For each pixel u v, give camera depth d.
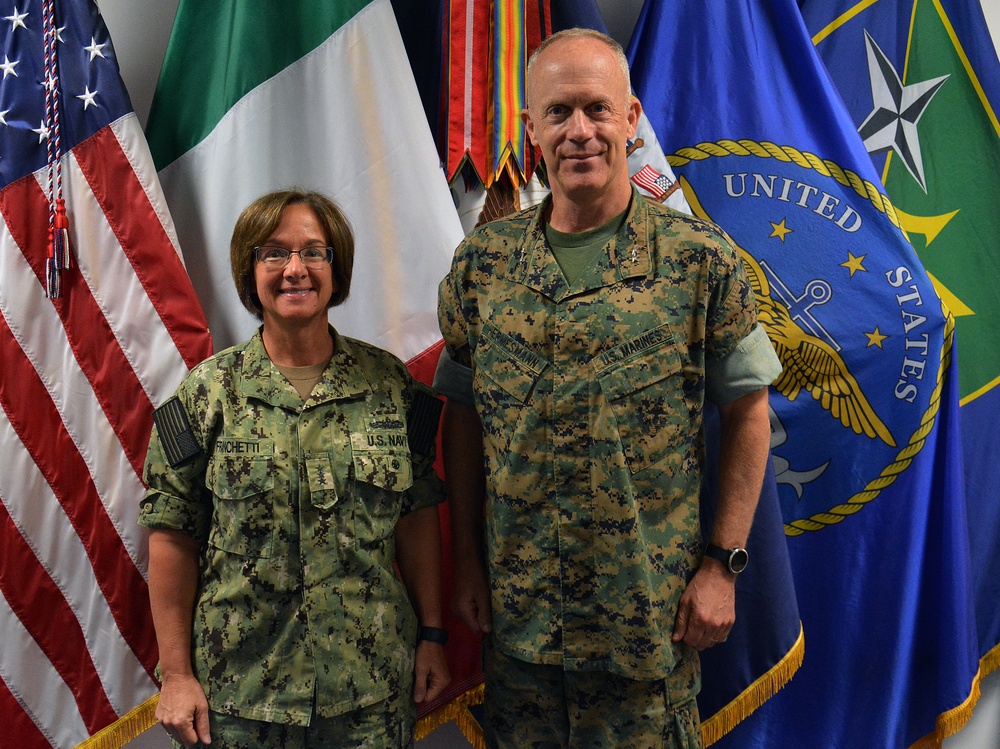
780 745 1.66
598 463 1.19
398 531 1.34
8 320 1.46
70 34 1.52
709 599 1.22
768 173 1.68
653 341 1.19
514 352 1.23
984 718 1.92
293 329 1.22
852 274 1.66
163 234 1.51
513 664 1.28
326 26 1.58
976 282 1.81
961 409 1.80
